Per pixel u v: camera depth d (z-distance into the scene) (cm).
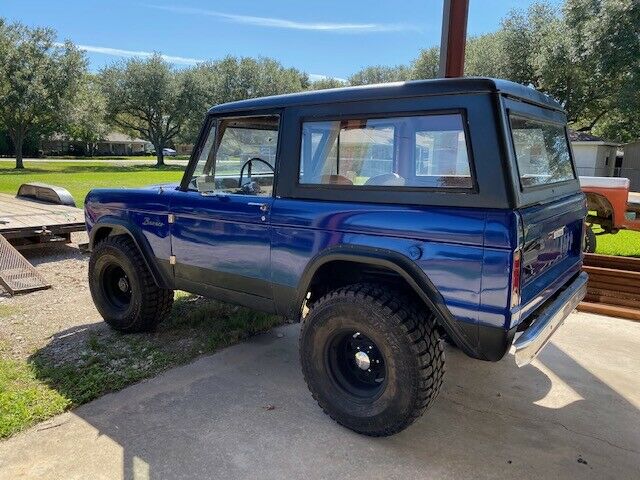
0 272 542
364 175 270
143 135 4234
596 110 2477
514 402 315
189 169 359
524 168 255
